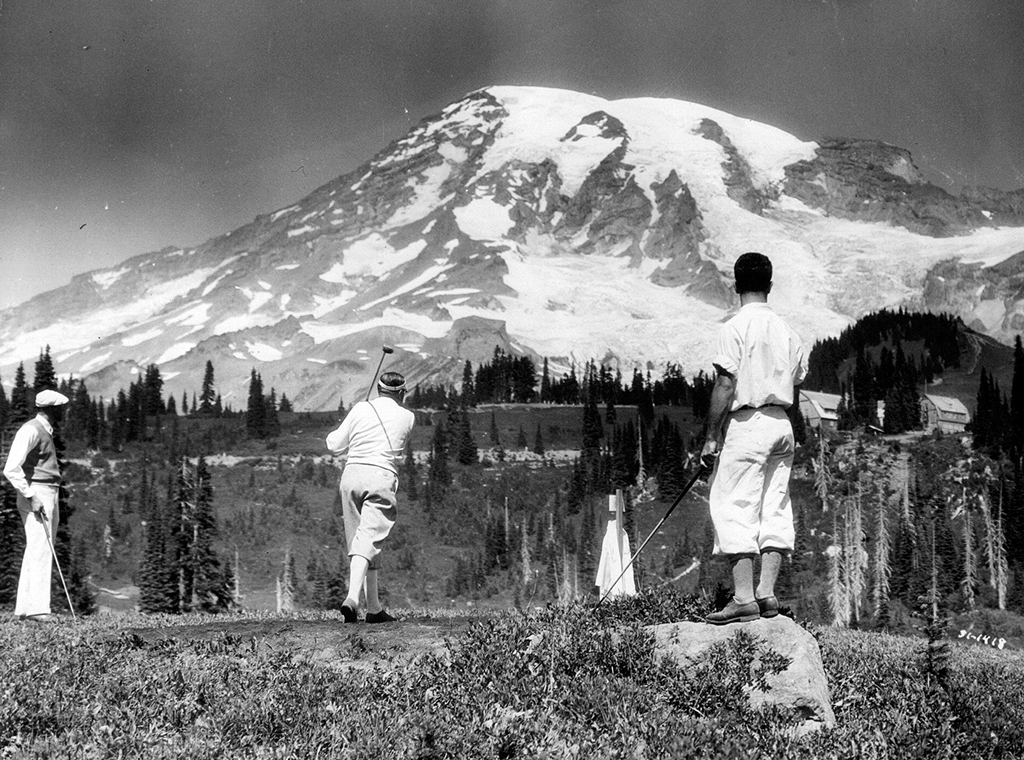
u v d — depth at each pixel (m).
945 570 103.62
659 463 172.75
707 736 7.62
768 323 9.78
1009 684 12.70
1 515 62.25
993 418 194.25
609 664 9.25
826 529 125.75
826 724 8.70
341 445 13.56
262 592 129.75
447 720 7.66
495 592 135.88
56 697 8.50
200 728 7.63
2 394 171.00
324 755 7.11
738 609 9.52
